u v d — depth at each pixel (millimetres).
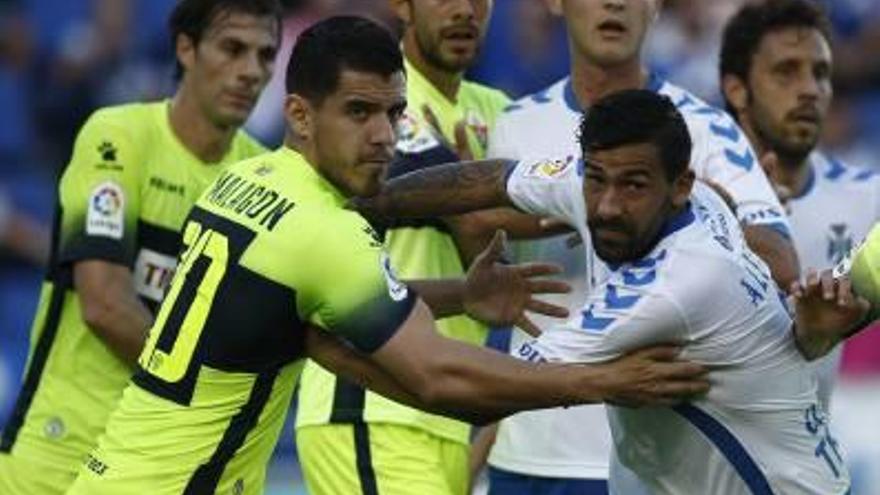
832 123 42219
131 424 17812
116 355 23172
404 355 17156
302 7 42000
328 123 17609
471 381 17047
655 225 16984
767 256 20078
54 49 43094
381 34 17703
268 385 17781
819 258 23984
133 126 23438
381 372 17812
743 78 23781
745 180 20859
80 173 23328
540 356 17094
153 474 17609
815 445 17781
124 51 42594
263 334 17469
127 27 42844
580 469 22094
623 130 16672
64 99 41719
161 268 23500
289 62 17969
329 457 22094
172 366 17719
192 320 17625
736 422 17469
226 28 23438
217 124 23625
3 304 38719
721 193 20250
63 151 41656
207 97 23484
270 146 40094
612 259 17266
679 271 16844
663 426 17609
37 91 42250
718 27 43062
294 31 41406
